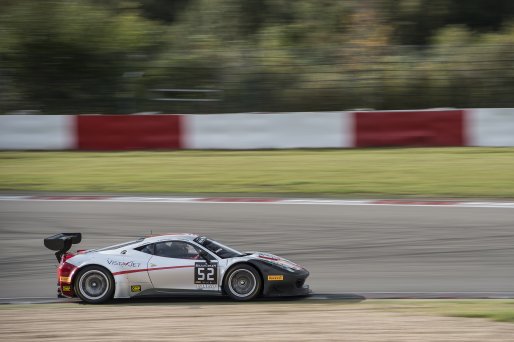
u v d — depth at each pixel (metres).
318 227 44.31
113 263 30.48
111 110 83.50
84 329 25.48
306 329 24.80
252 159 65.25
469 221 44.91
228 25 113.25
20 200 52.88
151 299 31.28
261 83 80.88
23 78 85.62
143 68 86.19
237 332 24.59
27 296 32.44
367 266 36.31
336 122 69.12
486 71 78.31
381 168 60.12
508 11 128.38
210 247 31.34
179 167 62.72
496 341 22.95
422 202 50.19
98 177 59.66
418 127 68.19
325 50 84.56
